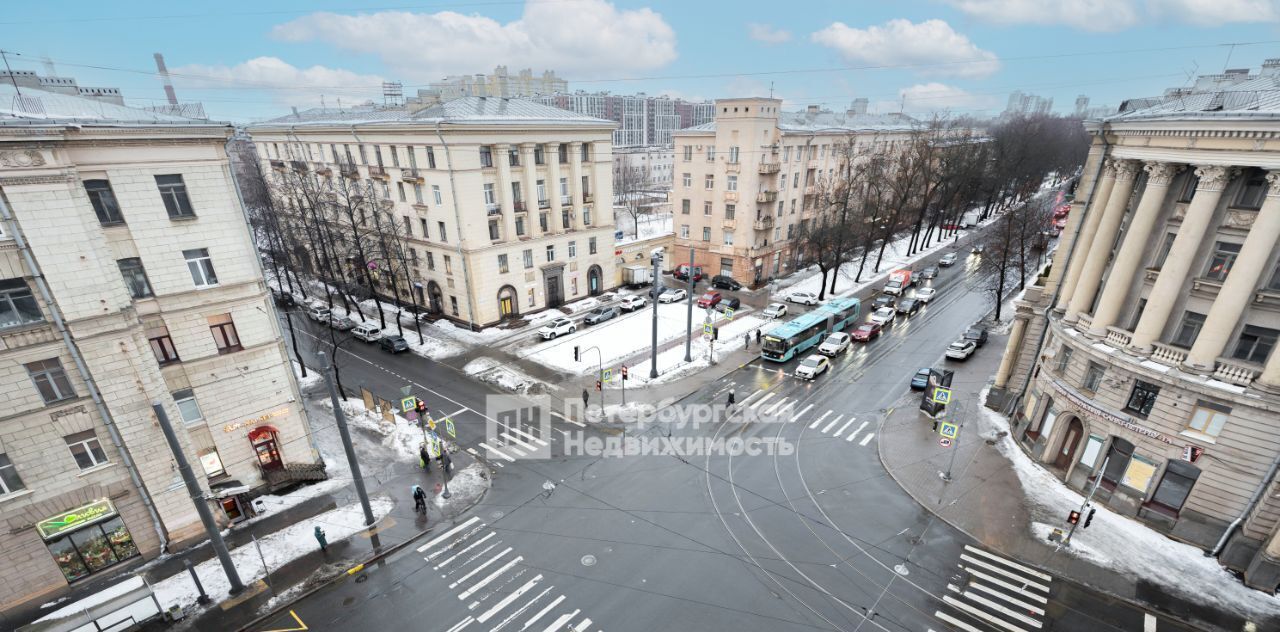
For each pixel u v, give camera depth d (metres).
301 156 58.22
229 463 23.56
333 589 19.91
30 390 17.72
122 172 18.88
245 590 19.73
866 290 59.34
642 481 26.23
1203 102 22.16
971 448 28.72
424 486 25.86
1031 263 61.16
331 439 30.19
